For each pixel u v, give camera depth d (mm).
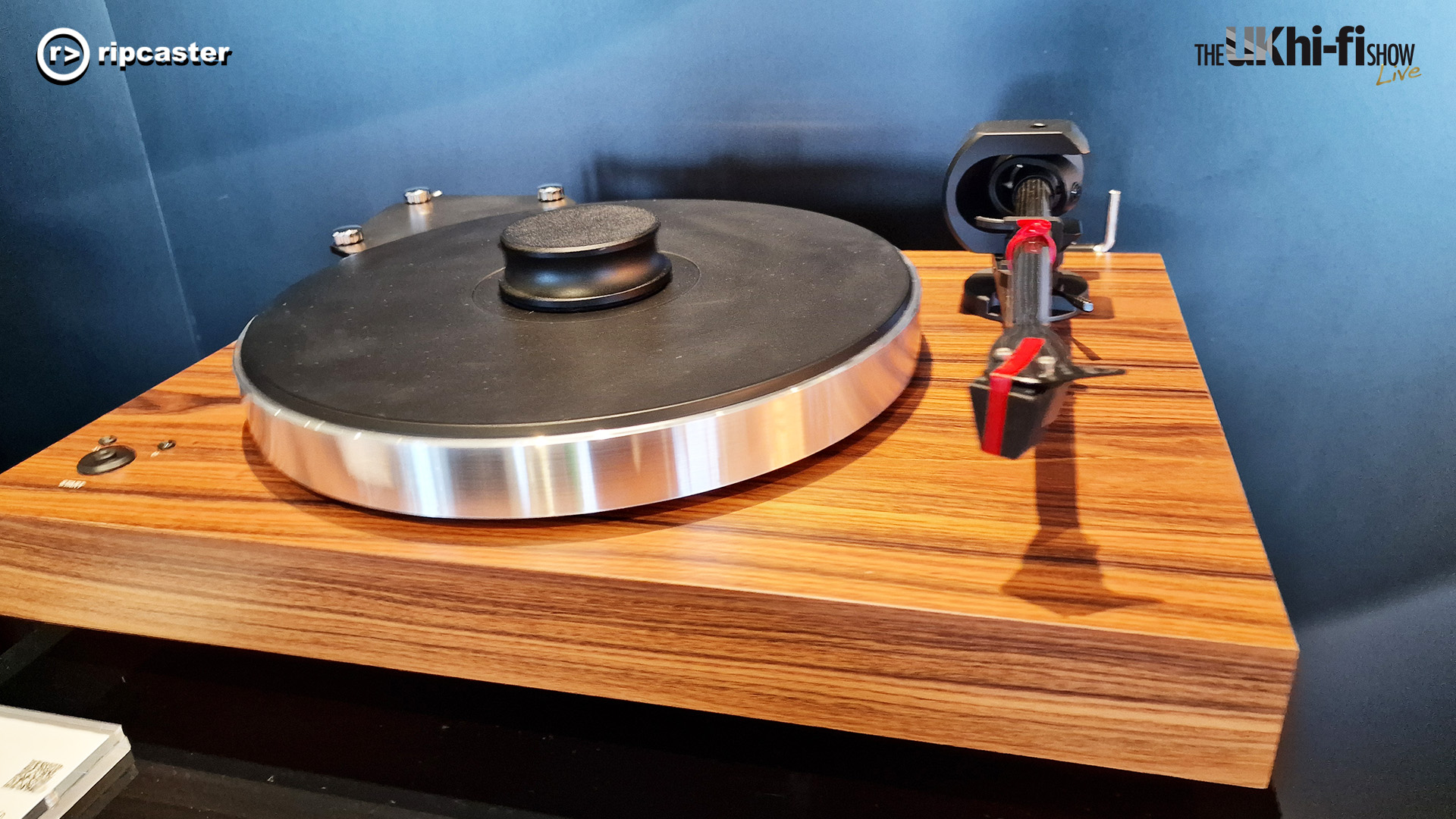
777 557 519
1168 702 461
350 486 567
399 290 738
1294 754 878
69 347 1118
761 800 588
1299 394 1004
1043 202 718
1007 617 463
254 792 603
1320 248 943
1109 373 396
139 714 672
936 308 826
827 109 1018
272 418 583
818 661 501
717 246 790
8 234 1032
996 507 554
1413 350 946
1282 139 917
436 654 561
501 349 622
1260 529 1066
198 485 630
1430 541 996
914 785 599
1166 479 573
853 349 604
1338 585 1053
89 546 600
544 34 1052
